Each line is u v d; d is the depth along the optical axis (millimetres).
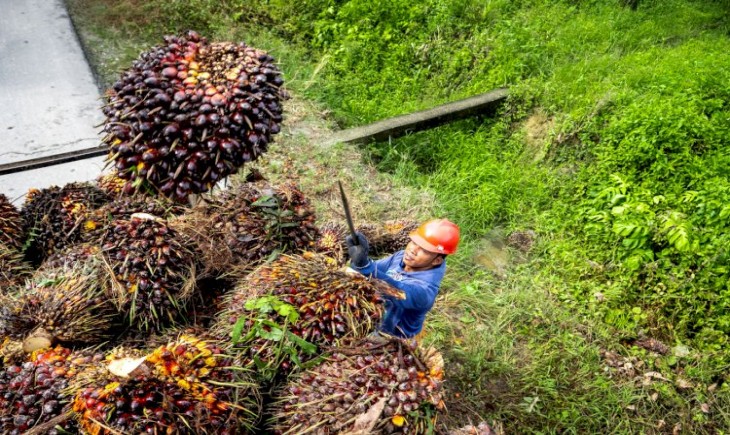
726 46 8914
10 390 2463
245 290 2973
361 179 6172
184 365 2512
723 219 5551
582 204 6266
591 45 8836
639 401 4520
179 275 3109
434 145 7355
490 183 6617
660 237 5570
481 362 4547
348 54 8453
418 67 8625
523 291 5316
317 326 2752
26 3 8297
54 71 7012
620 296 5320
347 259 4031
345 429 2359
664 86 7270
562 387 4543
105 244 3121
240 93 2520
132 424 2244
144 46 7816
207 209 3379
